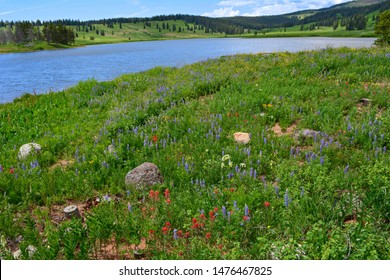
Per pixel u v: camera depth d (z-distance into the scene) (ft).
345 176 23.16
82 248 17.69
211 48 408.67
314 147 29.48
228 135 34.86
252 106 42.06
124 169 28.27
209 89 53.98
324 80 53.11
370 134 30.01
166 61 225.76
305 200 20.17
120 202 23.36
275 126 37.52
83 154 32.12
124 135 36.06
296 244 16.12
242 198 21.02
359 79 50.62
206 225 19.17
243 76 60.29
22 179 26.68
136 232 19.34
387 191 19.97
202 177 25.86
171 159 29.40
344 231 17.19
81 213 23.34
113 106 51.39
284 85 51.98
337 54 74.43
